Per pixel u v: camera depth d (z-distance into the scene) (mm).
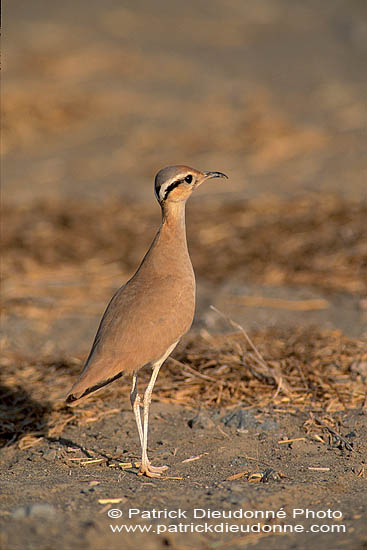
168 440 14180
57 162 33438
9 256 24484
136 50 45688
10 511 10328
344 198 27375
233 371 16500
